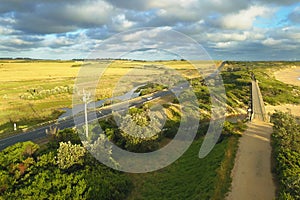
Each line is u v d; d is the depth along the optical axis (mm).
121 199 19875
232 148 26344
